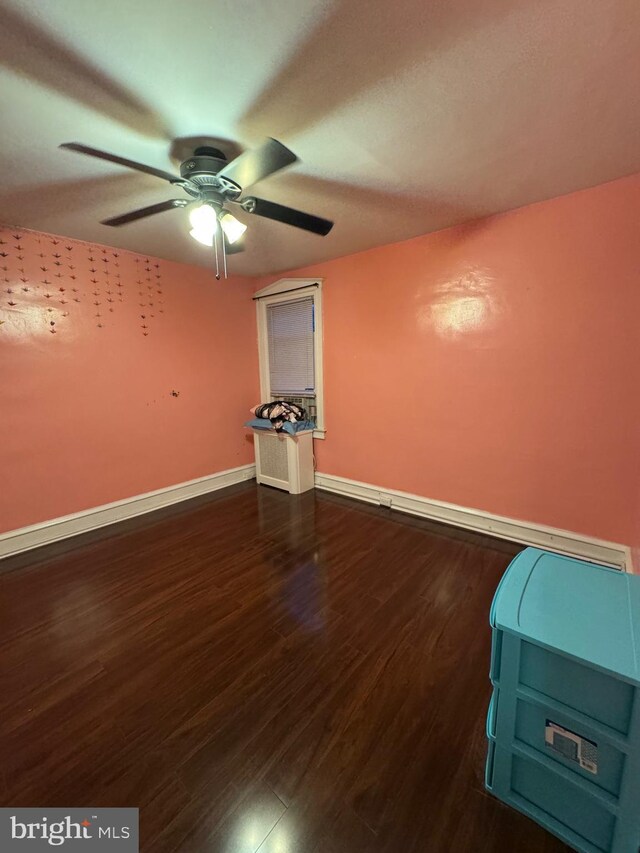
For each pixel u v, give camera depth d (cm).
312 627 189
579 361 228
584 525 239
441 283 276
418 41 109
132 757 128
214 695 152
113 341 308
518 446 258
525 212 233
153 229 258
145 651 176
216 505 355
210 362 381
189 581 232
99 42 106
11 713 145
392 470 331
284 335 399
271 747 130
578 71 121
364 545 271
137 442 331
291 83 124
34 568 249
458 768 123
